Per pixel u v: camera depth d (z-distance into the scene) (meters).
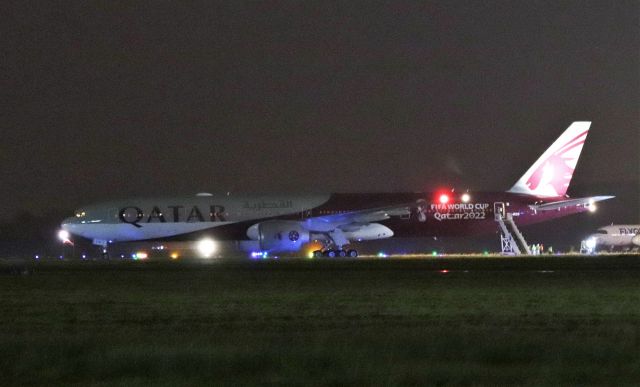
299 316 136.75
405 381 81.88
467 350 94.19
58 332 121.81
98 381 84.62
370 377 82.50
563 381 81.50
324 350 92.31
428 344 96.81
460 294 169.75
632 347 95.62
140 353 91.69
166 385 81.69
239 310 145.88
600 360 90.00
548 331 116.56
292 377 84.12
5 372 88.62
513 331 115.88
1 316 141.50
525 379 82.62
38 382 84.56
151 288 190.38
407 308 146.25
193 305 154.62
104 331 122.44
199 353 91.31
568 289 179.75
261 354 90.62
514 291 175.62
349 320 131.38
